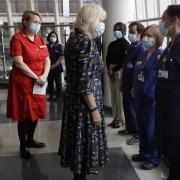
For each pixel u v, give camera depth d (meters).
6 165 3.11
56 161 3.16
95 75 2.19
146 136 2.92
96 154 2.29
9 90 3.17
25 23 3.05
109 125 4.27
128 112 3.65
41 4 7.53
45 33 6.83
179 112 2.15
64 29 6.79
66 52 2.21
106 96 5.03
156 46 2.78
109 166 2.99
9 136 4.01
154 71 2.76
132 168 2.94
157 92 2.26
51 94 6.20
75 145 2.26
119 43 4.02
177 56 2.08
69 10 7.34
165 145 2.28
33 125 3.44
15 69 3.13
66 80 2.30
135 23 3.55
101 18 2.19
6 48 7.62
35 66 3.15
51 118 4.83
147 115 2.86
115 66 4.07
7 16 7.76
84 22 2.13
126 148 3.44
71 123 2.27
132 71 3.48
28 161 3.18
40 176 2.86
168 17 2.15
